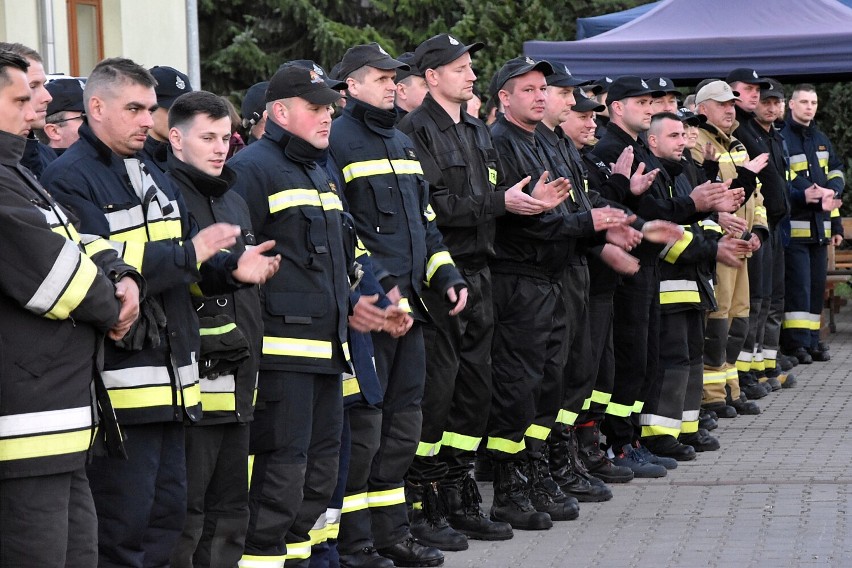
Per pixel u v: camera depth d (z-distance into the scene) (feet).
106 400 17.84
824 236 56.24
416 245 25.67
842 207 78.95
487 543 28.43
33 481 16.92
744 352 47.75
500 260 29.53
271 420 22.08
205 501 21.30
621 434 35.65
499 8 103.96
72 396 17.21
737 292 44.83
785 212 48.57
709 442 38.88
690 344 37.96
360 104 25.68
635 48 52.29
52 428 16.97
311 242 22.49
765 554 26.71
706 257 36.19
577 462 32.99
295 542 23.13
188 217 20.54
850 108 77.97
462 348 28.17
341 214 23.41
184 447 20.20
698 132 41.24
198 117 21.07
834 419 43.88
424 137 27.66
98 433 18.19
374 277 24.26
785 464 36.58
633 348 35.12
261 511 22.11
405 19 110.52
